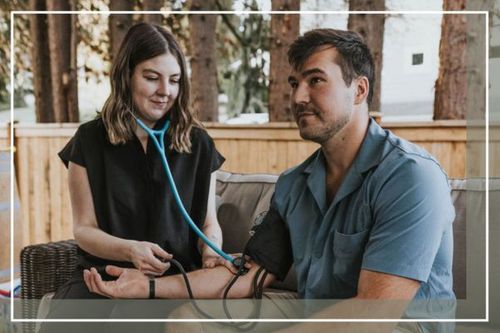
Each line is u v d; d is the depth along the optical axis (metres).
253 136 1.30
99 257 1.03
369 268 0.78
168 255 1.00
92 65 1.32
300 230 0.94
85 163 1.07
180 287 0.95
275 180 1.20
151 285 0.95
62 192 1.29
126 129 1.09
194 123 1.14
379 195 0.81
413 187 0.78
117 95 1.10
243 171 1.30
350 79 0.88
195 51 1.31
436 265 0.83
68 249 1.14
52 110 1.32
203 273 0.96
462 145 1.07
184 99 1.12
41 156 1.31
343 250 0.85
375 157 0.85
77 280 1.02
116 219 1.06
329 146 0.90
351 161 0.89
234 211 1.18
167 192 1.07
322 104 0.88
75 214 1.07
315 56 0.88
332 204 0.88
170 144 1.11
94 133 1.10
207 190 1.11
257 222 1.14
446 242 0.83
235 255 1.01
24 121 1.31
